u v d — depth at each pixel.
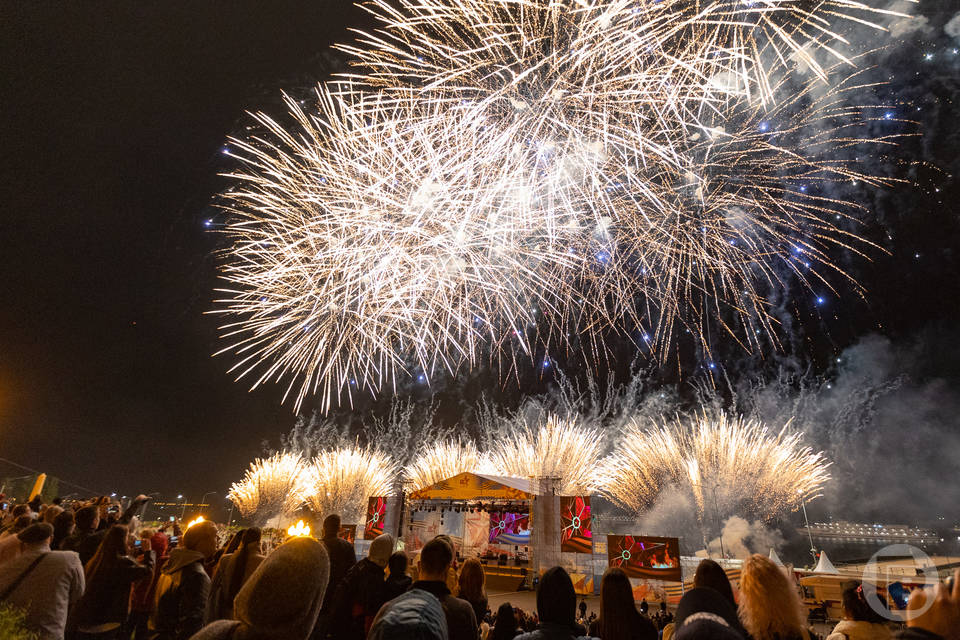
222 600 4.03
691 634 2.17
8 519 6.86
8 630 3.16
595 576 16.11
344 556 4.77
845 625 3.43
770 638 2.54
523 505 18.86
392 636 1.98
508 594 15.89
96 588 4.34
